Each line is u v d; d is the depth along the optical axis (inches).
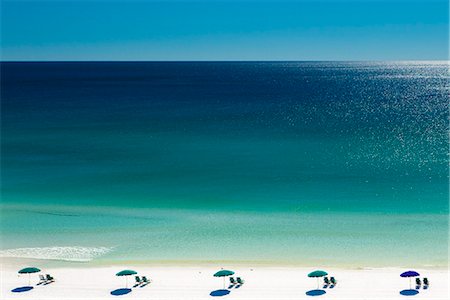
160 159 2306.8
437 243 1288.1
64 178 1998.0
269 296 1033.5
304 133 3006.9
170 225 1482.5
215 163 2209.6
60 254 1295.5
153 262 1234.6
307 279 1109.7
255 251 1278.3
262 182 1891.0
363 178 1918.1
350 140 2746.1
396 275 1112.2
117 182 1934.1
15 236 1421.0
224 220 1509.6
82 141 2783.0
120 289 1088.8
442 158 2241.6
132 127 3287.4
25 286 1113.4
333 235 1363.2
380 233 1368.1
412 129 3149.6
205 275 1149.7
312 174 1991.9
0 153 2476.6
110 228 1471.5
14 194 1796.3
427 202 1617.9
